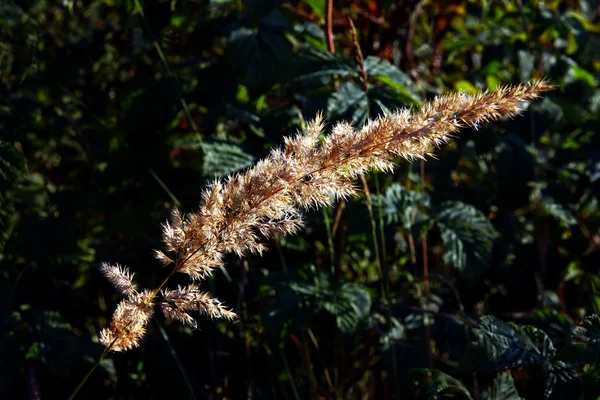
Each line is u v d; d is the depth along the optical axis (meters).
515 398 1.94
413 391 2.24
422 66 3.23
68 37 3.31
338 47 2.97
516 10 3.34
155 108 2.52
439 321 2.33
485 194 2.81
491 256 2.50
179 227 1.35
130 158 2.61
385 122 1.25
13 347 2.15
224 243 1.31
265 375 2.42
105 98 3.13
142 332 1.41
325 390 2.53
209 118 2.51
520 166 2.70
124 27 2.88
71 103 3.09
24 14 2.86
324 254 2.77
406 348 2.29
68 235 2.54
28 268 2.49
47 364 2.16
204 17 2.76
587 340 1.77
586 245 2.90
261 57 2.45
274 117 2.50
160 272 2.50
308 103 2.50
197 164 2.79
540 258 2.72
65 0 3.29
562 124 3.23
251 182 1.29
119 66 3.22
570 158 2.92
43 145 3.11
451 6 3.33
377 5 3.09
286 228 1.34
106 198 2.65
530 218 3.03
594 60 3.51
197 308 1.37
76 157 3.13
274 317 2.20
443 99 1.25
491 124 2.87
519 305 2.65
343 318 2.21
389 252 2.76
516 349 1.85
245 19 2.55
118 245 2.66
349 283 2.36
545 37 3.41
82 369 2.30
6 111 2.53
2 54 2.64
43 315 2.26
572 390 1.75
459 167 3.10
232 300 2.46
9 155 2.29
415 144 1.25
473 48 3.64
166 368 2.37
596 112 3.03
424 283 2.66
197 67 2.71
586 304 2.95
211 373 2.38
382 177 2.70
